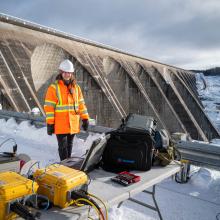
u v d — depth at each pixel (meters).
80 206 1.93
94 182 2.39
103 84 32.28
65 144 4.41
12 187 1.67
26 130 7.41
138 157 2.68
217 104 87.38
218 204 3.70
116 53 45.22
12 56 22.98
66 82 4.25
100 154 2.70
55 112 4.27
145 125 3.10
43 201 1.88
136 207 3.55
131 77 40.69
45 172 2.02
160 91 46.19
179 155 3.28
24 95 21.12
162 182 4.36
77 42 36.88
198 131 47.88
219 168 4.05
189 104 59.34
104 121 30.64
